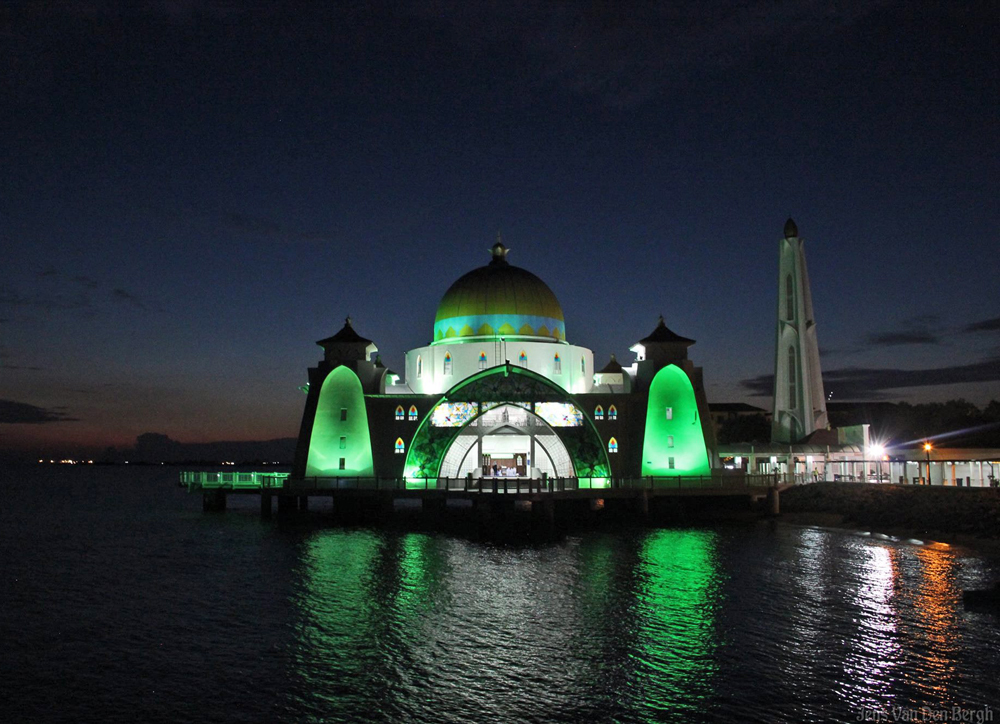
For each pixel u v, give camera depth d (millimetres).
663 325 62375
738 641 24078
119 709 19328
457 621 26594
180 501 98062
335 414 59281
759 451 66000
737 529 50875
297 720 18547
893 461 60938
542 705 19281
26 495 114125
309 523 55875
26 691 20562
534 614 27438
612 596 30094
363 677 21250
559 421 59000
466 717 18625
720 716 18578
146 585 33781
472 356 61125
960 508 45500
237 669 22031
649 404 60219
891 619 26469
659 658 22531
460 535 48594
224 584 33375
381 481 55438
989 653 22828
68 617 28203
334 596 30531
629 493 53688
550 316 63938
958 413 88188
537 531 49562
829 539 45250
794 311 72375
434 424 58469
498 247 67438
